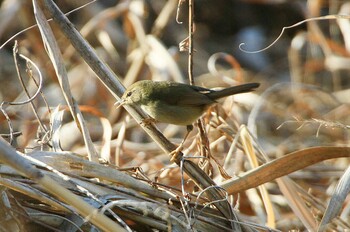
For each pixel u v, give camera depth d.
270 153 13.50
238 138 10.13
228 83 14.52
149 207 7.18
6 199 6.84
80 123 8.18
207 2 20.84
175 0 16.16
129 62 16.11
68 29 8.49
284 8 20.59
